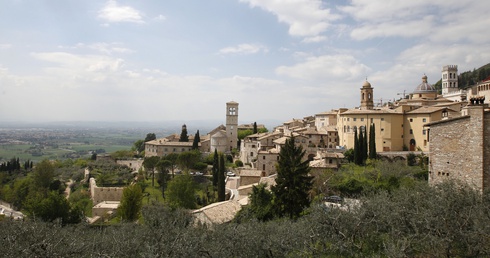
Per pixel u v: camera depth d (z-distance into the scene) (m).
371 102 129.12
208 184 111.19
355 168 78.50
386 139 100.69
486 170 29.94
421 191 30.08
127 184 117.75
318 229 28.53
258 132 173.12
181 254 27.03
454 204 24.64
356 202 33.97
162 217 45.16
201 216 54.72
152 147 160.62
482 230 21.42
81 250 28.34
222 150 153.50
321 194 63.06
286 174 53.75
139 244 30.11
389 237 25.98
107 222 71.88
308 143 112.12
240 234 30.69
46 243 28.02
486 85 105.94
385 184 62.28
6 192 120.25
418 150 96.88
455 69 175.00
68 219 65.62
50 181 122.88
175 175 119.88
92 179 118.81
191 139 174.62
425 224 23.58
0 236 31.62
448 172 32.75
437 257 22.11
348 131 108.25
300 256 26.86
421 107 102.75
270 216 54.12
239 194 85.12
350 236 27.25
